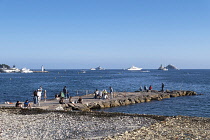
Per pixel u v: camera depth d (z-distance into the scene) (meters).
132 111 36.88
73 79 143.12
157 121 20.00
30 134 16.09
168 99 52.16
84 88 80.94
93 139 14.23
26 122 20.23
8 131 16.92
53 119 21.61
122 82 114.38
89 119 21.44
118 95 50.38
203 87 86.00
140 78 155.88
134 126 18.03
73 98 44.03
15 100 51.03
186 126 17.73
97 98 44.53
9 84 99.12
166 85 96.56
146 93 56.03
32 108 28.59
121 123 19.42
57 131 16.97
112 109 38.41
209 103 45.62
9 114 24.66
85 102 38.84
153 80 131.50
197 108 39.84
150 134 15.07
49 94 62.97
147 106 41.84
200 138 14.04
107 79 142.75
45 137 15.29
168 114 34.66
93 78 156.38
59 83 106.31
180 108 39.84
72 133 16.39
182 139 13.80
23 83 106.31
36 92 34.97
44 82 113.81
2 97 55.91
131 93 55.34
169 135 14.76
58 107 32.62
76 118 21.98
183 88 82.69
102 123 19.59
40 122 20.27
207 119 20.58
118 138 14.09
